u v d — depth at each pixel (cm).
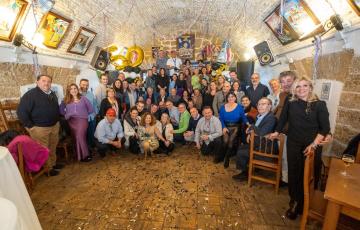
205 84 487
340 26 221
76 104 303
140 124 344
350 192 122
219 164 315
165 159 331
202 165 310
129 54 538
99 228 182
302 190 189
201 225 186
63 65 400
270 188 248
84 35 398
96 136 326
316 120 177
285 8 304
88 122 340
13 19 259
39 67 335
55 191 238
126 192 237
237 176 269
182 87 509
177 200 222
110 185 252
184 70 547
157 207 210
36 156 223
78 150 312
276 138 222
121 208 208
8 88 288
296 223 189
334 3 226
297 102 186
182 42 616
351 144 196
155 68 538
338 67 243
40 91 258
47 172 272
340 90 238
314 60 288
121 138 344
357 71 212
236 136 314
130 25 476
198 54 627
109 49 505
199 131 349
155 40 622
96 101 379
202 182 261
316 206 156
